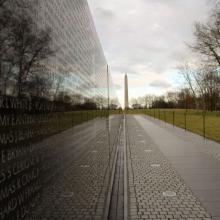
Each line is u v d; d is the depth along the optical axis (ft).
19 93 5.75
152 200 16.83
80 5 14.39
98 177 17.87
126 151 34.96
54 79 8.57
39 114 7.02
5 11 5.20
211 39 78.84
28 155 6.14
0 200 4.74
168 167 25.63
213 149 35.09
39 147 6.93
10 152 5.19
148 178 21.93
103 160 22.22
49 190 7.72
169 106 287.07
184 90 222.28
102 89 30.91
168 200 16.75
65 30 10.35
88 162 14.92
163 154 32.32
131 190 18.90
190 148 36.29
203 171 23.71
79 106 13.44
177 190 18.65
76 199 10.98
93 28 21.80
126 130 65.62
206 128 64.59
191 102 224.74
